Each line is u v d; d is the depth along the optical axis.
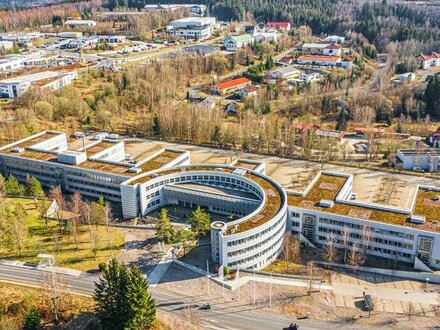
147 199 176.62
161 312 124.62
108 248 153.38
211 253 149.25
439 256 141.88
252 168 196.38
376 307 127.75
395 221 148.75
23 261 144.38
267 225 143.12
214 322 121.50
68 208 179.38
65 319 119.19
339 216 151.62
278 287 135.88
